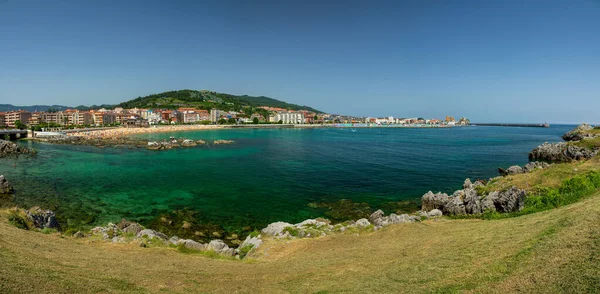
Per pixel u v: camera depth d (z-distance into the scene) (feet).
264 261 81.35
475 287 43.29
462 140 595.47
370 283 53.01
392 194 180.65
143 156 325.42
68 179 206.39
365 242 86.63
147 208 150.61
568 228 53.31
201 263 74.49
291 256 83.05
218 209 152.05
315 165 279.49
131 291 47.91
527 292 37.96
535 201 101.96
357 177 226.58
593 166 131.95
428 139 626.23
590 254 40.98
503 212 117.19
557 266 41.16
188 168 259.60
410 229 92.27
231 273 66.44
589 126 497.05
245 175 232.73
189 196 173.58
